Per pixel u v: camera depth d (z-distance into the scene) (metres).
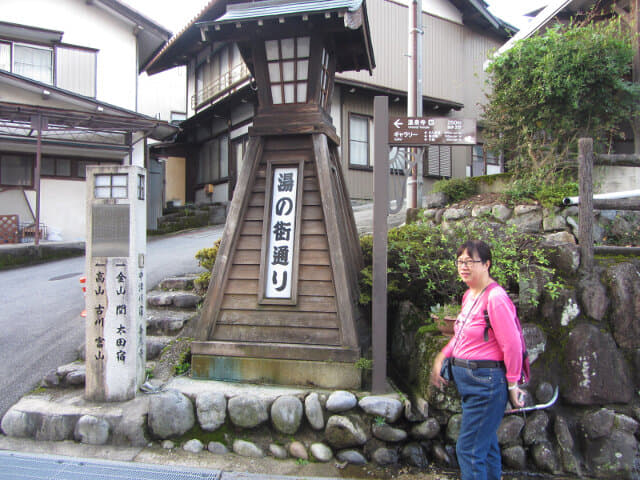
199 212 14.82
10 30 12.30
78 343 5.33
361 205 13.03
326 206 4.48
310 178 4.70
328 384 4.12
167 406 3.88
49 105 11.79
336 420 3.74
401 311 4.71
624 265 4.05
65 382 4.53
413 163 4.35
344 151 13.30
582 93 6.15
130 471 3.47
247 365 4.30
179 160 20.53
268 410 3.89
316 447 3.73
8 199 12.30
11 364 4.89
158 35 14.45
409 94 7.92
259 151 4.80
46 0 12.87
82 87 13.29
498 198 6.19
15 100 11.45
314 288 4.40
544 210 5.70
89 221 4.23
